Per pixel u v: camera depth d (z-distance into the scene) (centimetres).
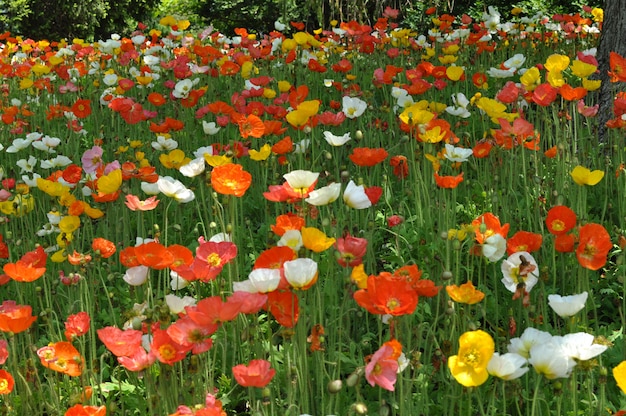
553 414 307
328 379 316
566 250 317
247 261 384
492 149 405
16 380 319
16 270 305
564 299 283
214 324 280
